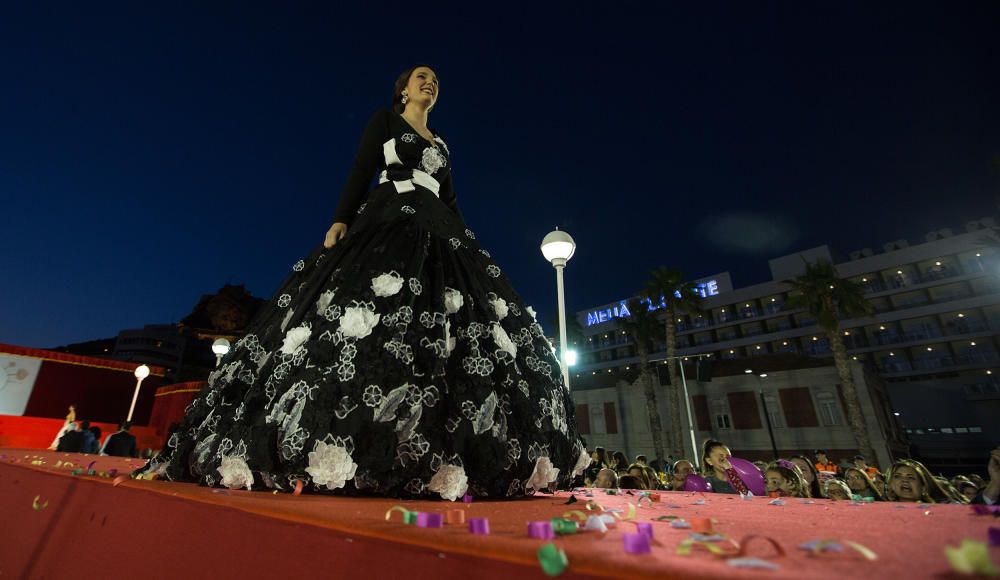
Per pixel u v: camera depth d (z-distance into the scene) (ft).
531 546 2.21
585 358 204.44
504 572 2.15
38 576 5.32
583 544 2.39
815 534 2.90
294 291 7.22
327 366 5.48
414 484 5.01
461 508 4.41
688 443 99.60
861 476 16.42
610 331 202.39
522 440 5.88
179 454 5.76
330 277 6.64
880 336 145.38
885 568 1.93
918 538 2.72
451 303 6.68
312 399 5.20
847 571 1.87
